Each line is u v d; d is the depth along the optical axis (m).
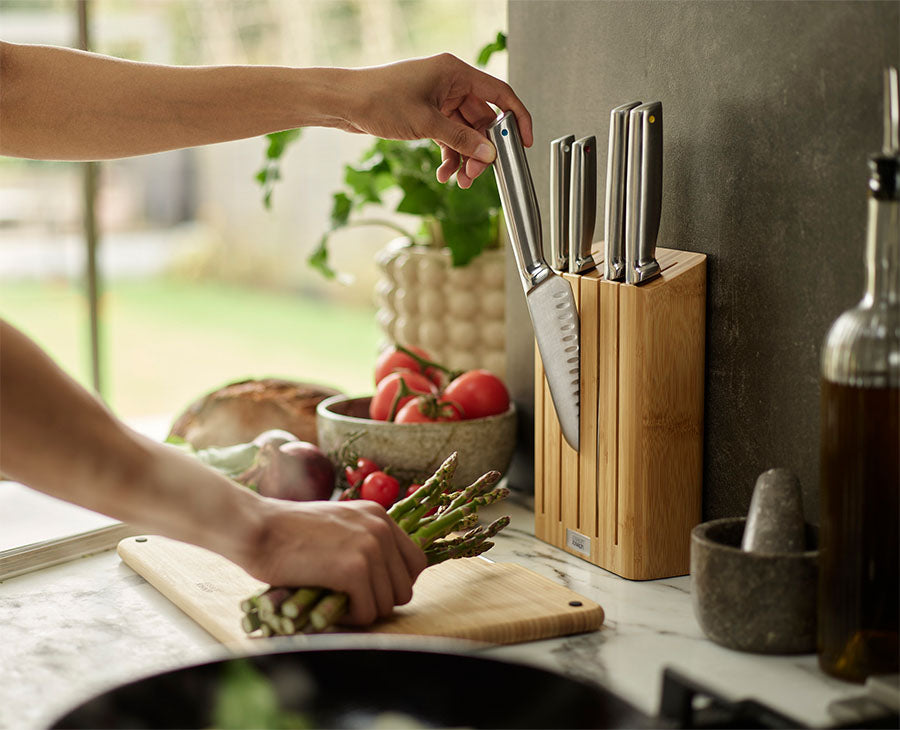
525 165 0.98
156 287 11.09
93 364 1.99
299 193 8.63
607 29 1.04
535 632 0.80
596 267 0.98
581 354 0.95
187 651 0.80
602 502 0.95
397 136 1.05
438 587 0.87
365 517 0.78
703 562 0.76
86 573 0.98
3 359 0.65
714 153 0.92
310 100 1.05
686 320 0.90
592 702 0.63
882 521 0.67
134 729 0.61
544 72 1.14
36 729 0.66
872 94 0.77
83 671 0.77
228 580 0.90
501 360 1.37
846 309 0.81
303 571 0.75
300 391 1.38
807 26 0.82
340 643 0.67
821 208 0.82
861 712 0.65
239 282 10.98
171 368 9.87
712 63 0.92
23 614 0.88
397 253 1.42
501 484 1.29
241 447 1.24
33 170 9.83
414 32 7.71
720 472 0.94
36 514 1.11
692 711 0.62
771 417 0.88
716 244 0.93
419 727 0.64
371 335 10.84
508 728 0.64
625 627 0.82
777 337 0.87
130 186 10.93
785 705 0.67
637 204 0.88
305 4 8.16
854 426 0.67
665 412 0.91
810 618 0.74
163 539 1.01
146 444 0.72
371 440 1.15
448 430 1.13
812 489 0.85
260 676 0.65
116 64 1.07
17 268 10.11
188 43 8.89
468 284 1.35
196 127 1.07
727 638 0.76
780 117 0.85
